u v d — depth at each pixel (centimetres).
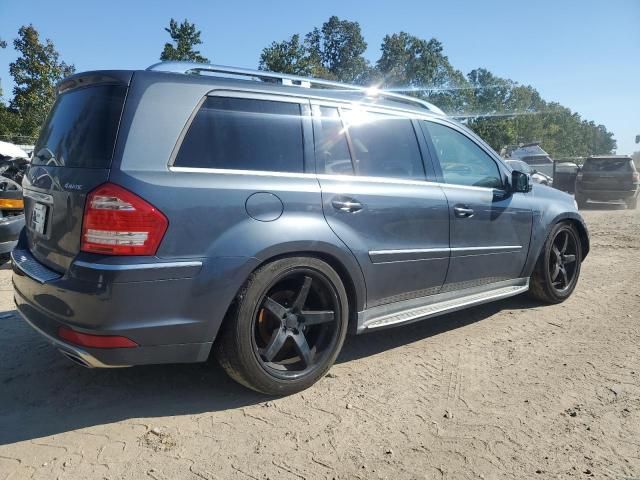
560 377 361
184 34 2266
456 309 418
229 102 313
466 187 424
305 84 357
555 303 527
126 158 275
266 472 256
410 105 417
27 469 255
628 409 319
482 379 357
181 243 279
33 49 2536
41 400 322
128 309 269
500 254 450
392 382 351
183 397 327
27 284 313
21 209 615
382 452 273
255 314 305
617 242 910
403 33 6100
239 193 299
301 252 321
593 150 12450
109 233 267
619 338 433
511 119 5997
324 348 341
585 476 256
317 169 338
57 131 328
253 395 330
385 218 360
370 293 359
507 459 269
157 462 262
